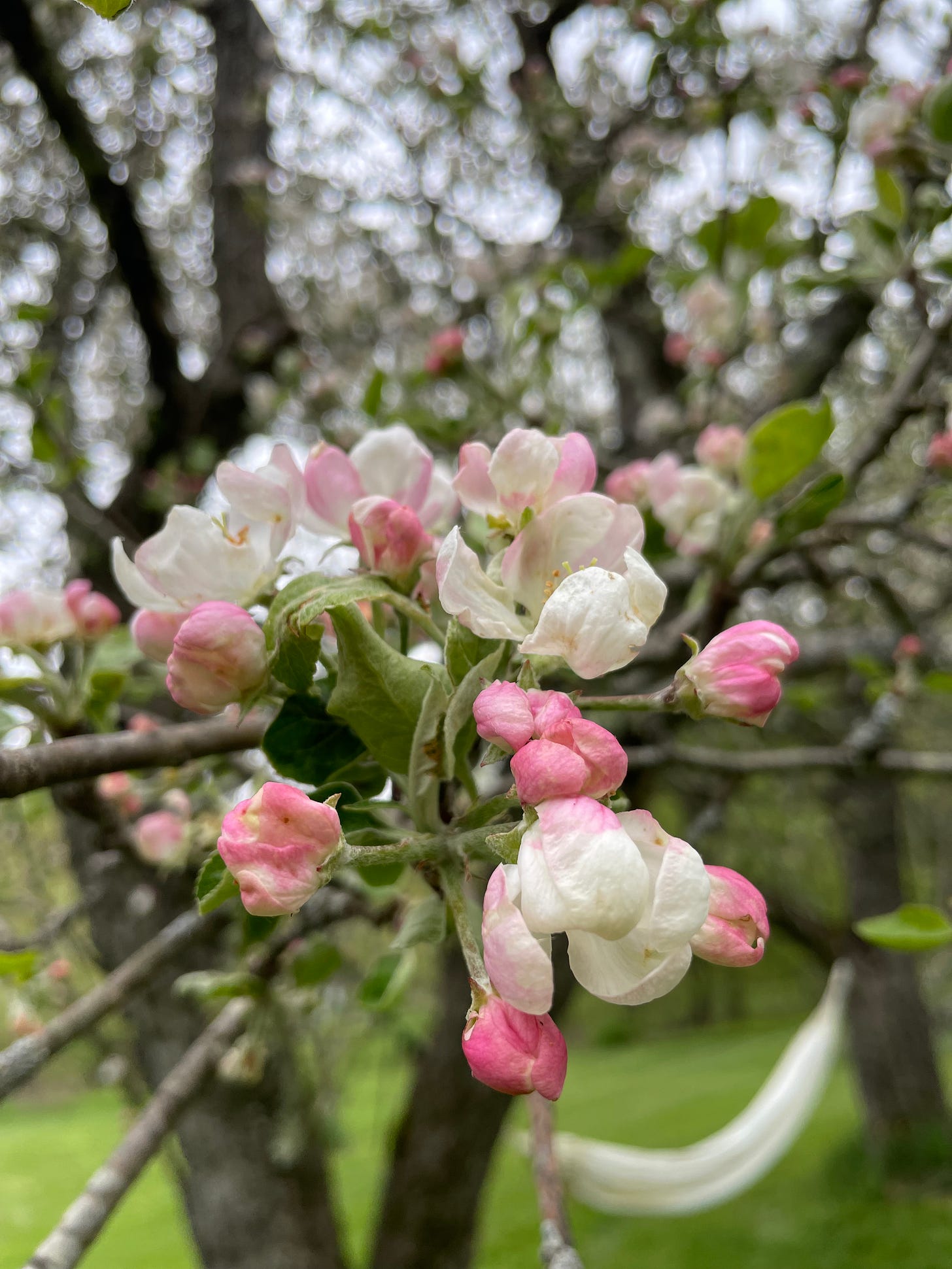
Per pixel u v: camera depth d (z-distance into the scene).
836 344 3.43
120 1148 1.29
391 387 3.31
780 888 7.64
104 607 1.21
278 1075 2.91
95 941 3.06
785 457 1.46
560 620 0.68
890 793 7.43
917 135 2.00
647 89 3.27
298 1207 3.05
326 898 1.64
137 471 3.90
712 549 1.67
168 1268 6.06
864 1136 7.79
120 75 4.14
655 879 0.60
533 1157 1.23
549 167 3.95
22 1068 1.21
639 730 2.60
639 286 4.36
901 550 4.14
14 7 2.93
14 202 4.31
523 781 0.60
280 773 0.84
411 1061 3.62
